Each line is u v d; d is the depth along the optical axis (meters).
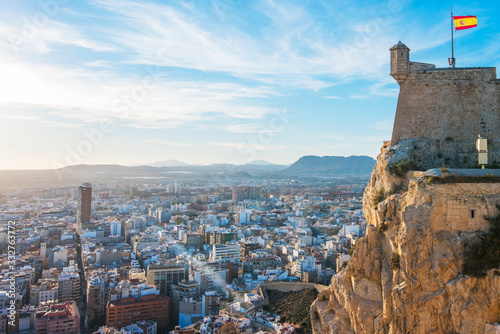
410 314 51.22
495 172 52.56
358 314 60.66
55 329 196.62
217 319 183.62
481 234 49.91
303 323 167.62
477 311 47.62
